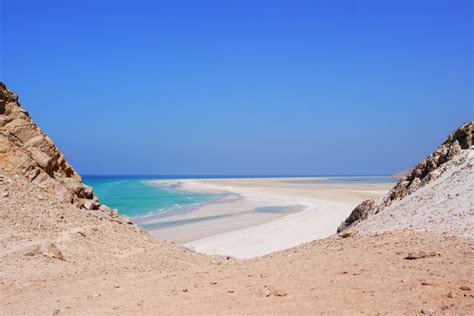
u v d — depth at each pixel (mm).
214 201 75000
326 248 16172
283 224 43125
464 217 15078
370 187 121250
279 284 11164
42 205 22875
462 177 18516
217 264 16453
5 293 13125
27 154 25641
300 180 196750
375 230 17516
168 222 47406
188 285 12273
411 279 10266
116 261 19000
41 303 11805
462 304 8195
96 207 26875
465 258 11414
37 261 17047
